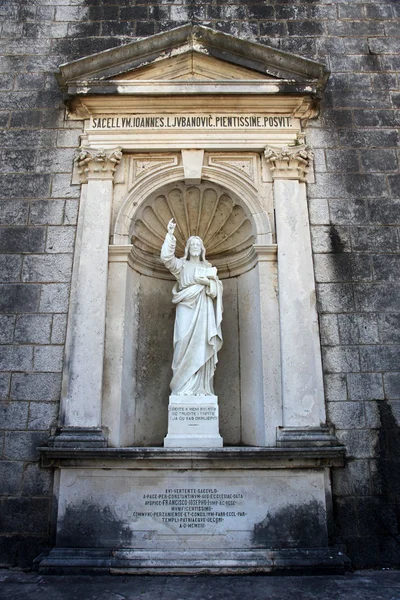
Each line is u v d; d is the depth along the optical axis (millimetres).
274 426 6398
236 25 8500
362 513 6082
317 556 5637
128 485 5957
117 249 7004
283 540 5797
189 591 4984
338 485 6176
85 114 7734
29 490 6152
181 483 5973
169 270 7355
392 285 7023
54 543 5895
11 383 6547
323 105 7949
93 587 5113
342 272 7043
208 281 6984
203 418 6406
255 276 7371
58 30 8438
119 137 7562
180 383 6637
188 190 7746
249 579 5371
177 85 7574
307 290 6840
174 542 5758
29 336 6738
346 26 8516
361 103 7996
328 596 4871
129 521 5832
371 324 6828
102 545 5750
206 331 6852
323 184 7480
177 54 7762
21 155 7625
